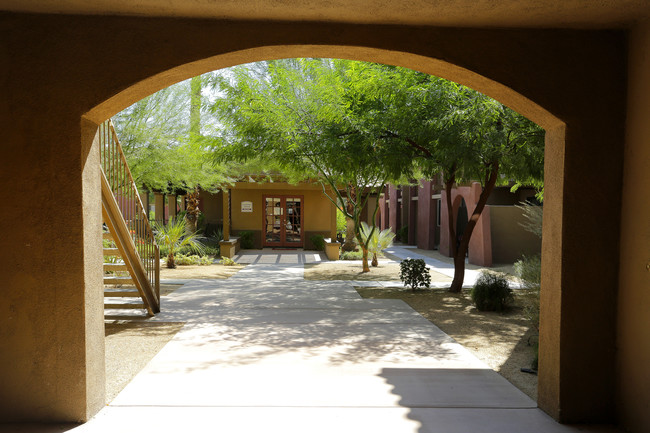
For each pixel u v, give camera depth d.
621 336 3.65
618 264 3.69
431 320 7.63
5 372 3.56
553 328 3.83
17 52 3.48
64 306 3.55
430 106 8.38
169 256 14.76
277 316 7.80
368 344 6.12
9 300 3.53
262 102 10.32
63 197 3.53
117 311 8.08
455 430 3.62
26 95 3.49
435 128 8.17
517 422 3.77
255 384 4.57
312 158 10.70
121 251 6.70
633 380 3.50
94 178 3.76
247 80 10.66
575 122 3.68
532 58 3.68
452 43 3.67
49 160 3.51
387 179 11.23
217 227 22.14
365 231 15.92
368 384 4.61
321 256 18.70
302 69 11.02
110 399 4.17
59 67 3.51
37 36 3.49
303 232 20.97
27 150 3.51
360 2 3.23
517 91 3.67
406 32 3.65
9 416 3.58
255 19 3.58
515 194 19.11
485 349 5.96
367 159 9.19
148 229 7.89
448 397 4.30
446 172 9.73
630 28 3.62
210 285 11.18
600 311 3.70
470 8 3.30
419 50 3.66
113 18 3.54
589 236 3.69
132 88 3.59
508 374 5.01
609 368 3.73
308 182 18.22
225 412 3.89
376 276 13.20
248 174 18.27
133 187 7.30
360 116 9.66
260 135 10.41
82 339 3.58
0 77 3.48
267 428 3.60
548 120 3.81
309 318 7.67
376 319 7.62
